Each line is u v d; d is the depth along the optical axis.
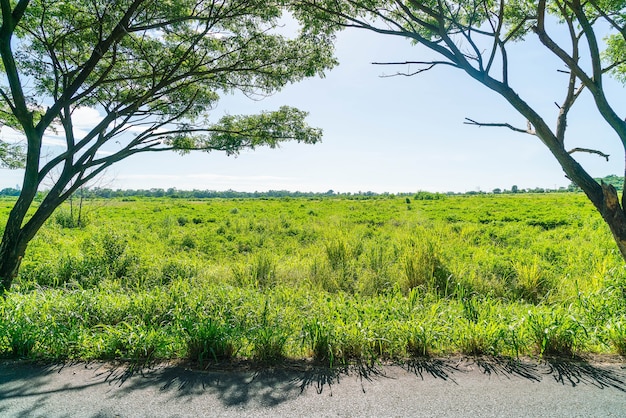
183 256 10.27
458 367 3.16
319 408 2.51
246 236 14.10
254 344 3.38
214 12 5.82
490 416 2.44
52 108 5.62
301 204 37.84
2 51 5.00
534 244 11.38
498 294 6.68
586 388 2.81
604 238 11.02
